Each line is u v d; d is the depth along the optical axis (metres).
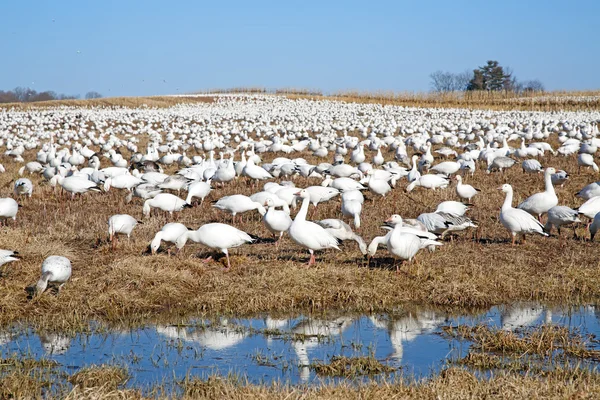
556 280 11.65
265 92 93.44
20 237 14.02
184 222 16.44
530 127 41.44
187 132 45.62
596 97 77.00
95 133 46.16
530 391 7.16
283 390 7.38
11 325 10.11
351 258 13.16
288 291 11.18
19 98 106.75
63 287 11.16
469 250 13.55
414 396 7.21
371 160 31.03
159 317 10.55
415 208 18.06
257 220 16.70
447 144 35.62
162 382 7.94
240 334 9.88
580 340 9.16
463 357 8.77
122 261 12.20
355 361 8.60
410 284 11.58
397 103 75.62
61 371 8.41
